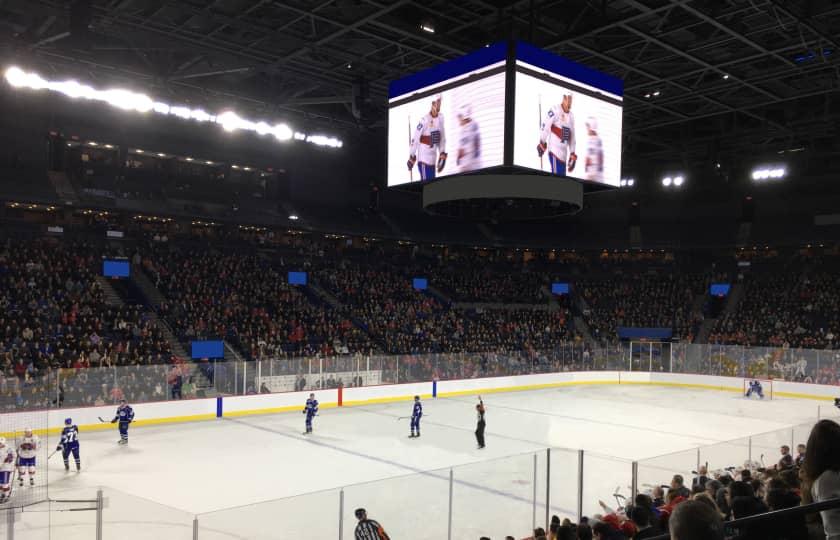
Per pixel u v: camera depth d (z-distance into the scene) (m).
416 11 23.38
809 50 23.64
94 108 35.81
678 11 22.58
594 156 20.61
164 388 26.59
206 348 30.77
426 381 34.69
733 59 26.09
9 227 33.12
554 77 19.53
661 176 44.59
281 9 23.44
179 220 38.44
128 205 35.72
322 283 42.06
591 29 21.67
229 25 24.09
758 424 27.72
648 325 47.78
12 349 25.92
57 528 13.30
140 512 13.09
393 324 40.00
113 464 19.73
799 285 46.31
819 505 3.13
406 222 48.56
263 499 16.23
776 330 43.53
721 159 41.72
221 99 32.75
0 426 22.44
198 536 9.88
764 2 21.36
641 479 13.38
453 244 48.81
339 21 23.66
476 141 19.23
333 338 36.50
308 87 32.44
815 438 3.50
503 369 38.03
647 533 7.63
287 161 43.69
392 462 20.31
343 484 17.69
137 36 25.64
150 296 34.12
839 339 40.47
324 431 25.31
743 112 33.16
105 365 26.94
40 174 34.19
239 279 38.12
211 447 22.23
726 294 48.44
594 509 13.85
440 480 14.74
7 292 29.36
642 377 41.44
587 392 37.62
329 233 43.75
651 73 28.05
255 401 28.92
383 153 47.41
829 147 40.91
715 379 39.34
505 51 18.62
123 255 35.75
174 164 40.06
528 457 19.98
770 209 48.09
